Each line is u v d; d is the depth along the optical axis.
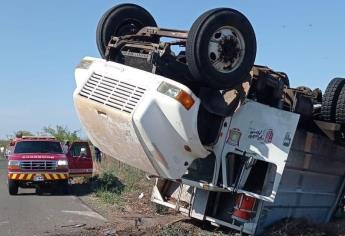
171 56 8.56
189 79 8.66
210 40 8.15
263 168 9.21
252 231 9.24
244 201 9.12
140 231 10.02
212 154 9.23
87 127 9.28
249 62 8.48
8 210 13.61
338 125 10.11
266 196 9.05
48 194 17.83
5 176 27.17
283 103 9.63
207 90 8.65
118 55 9.28
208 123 8.84
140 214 12.52
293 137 9.10
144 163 8.87
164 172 8.66
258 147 9.05
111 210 13.48
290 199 10.09
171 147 8.45
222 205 9.97
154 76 8.36
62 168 17.75
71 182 21.78
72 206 14.45
